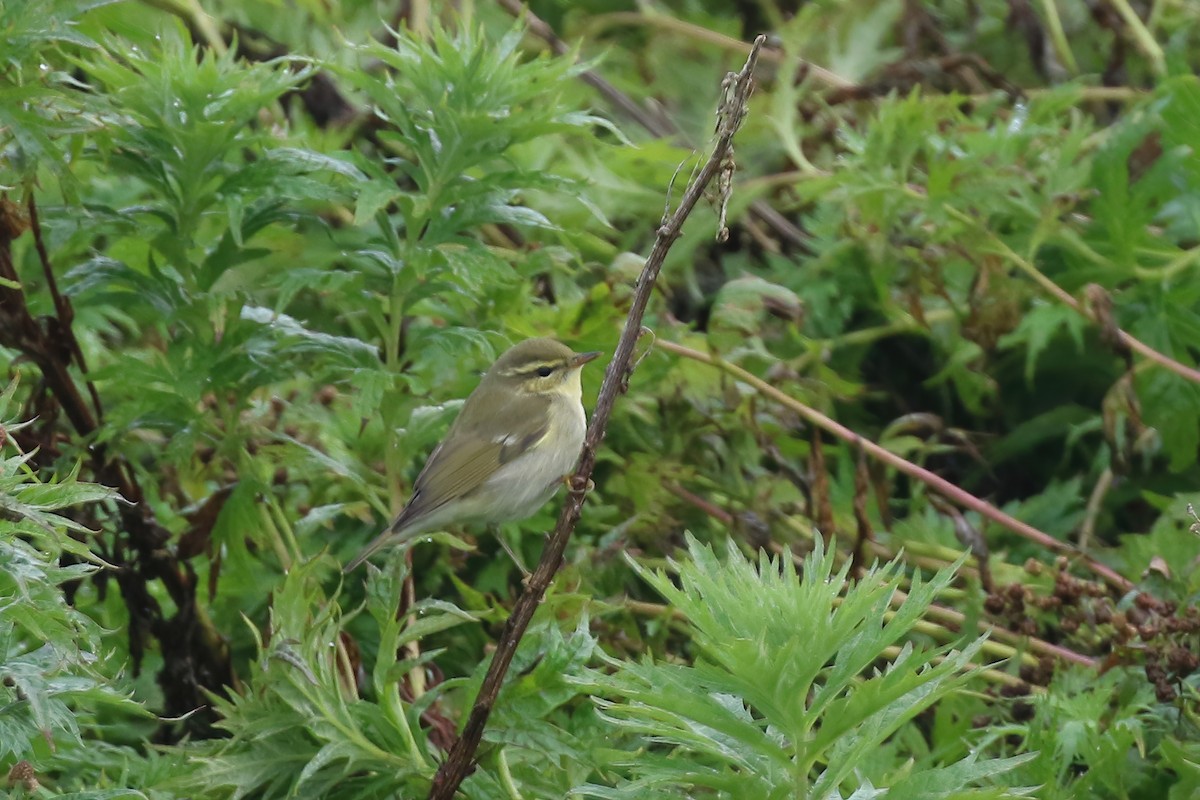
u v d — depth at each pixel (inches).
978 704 381.7
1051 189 462.9
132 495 382.0
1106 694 341.4
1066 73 567.5
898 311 495.2
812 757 257.4
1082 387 501.0
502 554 437.1
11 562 248.2
